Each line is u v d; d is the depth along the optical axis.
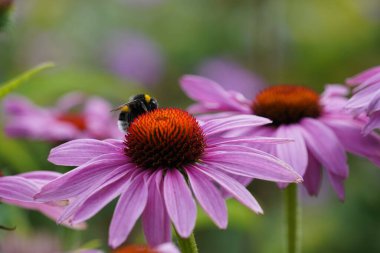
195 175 0.43
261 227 0.78
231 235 0.77
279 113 0.53
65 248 0.60
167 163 0.45
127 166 0.45
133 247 0.45
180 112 0.47
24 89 0.69
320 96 0.56
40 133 0.67
